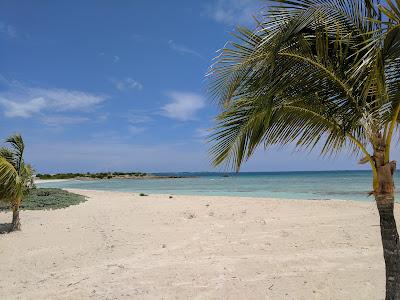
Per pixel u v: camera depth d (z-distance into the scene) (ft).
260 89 11.91
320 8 11.53
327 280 21.24
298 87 12.14
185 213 51.26
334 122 13.09
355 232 34.73
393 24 10.41
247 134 13.61
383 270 22.81
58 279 22.24
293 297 18.93
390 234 13.20
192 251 28.68
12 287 20.93
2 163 34.86
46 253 28.48
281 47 11.55
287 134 13.84
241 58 12.80
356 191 96.43
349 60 12.23
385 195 12.94
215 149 14.07
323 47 11.87
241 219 44.68
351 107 12.30
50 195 82.17
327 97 12.43
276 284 20.81
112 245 31.14
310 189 110.63
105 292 19.94
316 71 11.87
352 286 20.18
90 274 23.09
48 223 43.57
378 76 10.73
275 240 31.83
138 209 57.88
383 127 12.80
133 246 30.73
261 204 61.00
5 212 53.42
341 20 12.25
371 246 28.99
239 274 22.67
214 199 74.02
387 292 13.35
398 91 11.51
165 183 213.05
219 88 13.43
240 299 18.83
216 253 27.89
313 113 13.02
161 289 20.30
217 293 19.62
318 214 47.75
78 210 57.36
